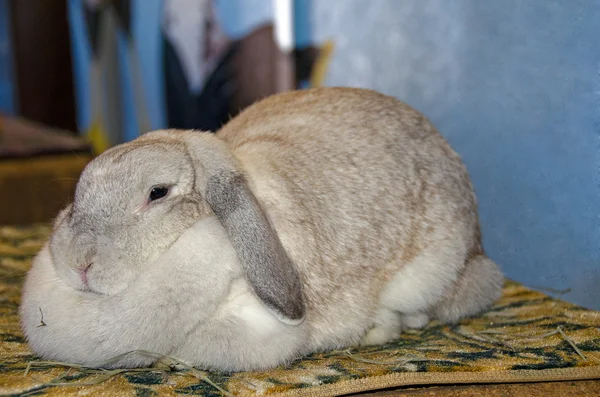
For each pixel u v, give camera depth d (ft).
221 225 2.46
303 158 2.74
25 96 8.56
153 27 6.06
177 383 2.42
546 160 3.43
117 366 2.51
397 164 2.88
